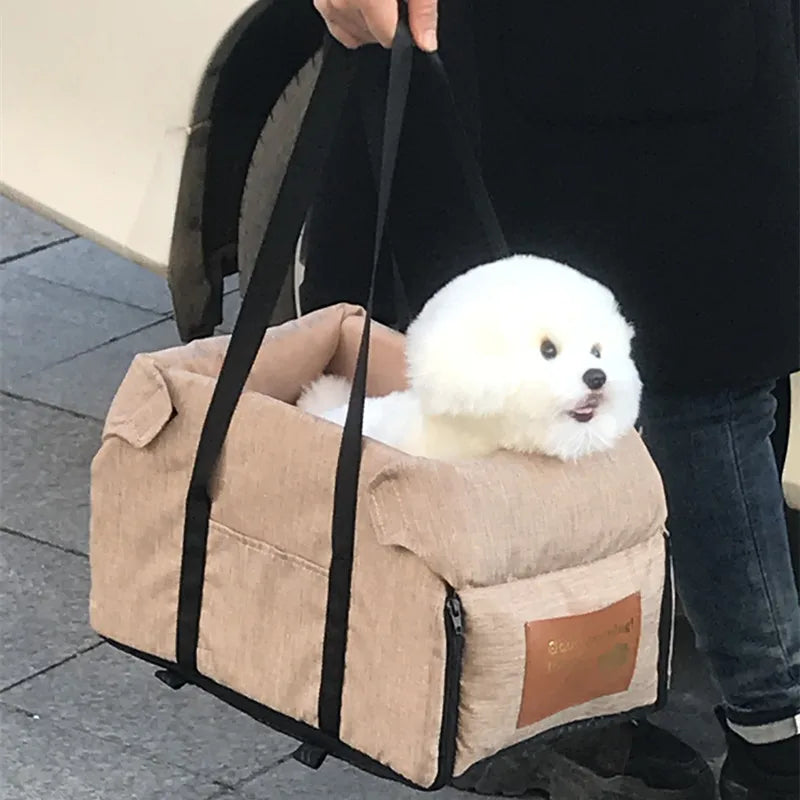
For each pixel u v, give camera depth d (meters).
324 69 1.32
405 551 1.29
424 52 1.42
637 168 1.65
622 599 1.36
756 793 1.84
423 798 1.95
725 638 1.78
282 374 1.68
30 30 2.59
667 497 1.76
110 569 1.56
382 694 1.34
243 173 2.53
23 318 3.49
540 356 1.31
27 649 2.28
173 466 1.48
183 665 1.52
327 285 2.03
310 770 2.02
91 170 2.59
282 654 1.42
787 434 2.01
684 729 2.13
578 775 1.89
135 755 2.04
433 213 1.85
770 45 1.62
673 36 1.59
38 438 2.93
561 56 1.64
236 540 1.44
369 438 1.35
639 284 1.68
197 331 2.65
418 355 1.36
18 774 1.98
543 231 1.72
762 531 1.75
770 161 1.64
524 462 1.33
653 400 1.73
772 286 1.66
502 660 1.29
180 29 2.39
